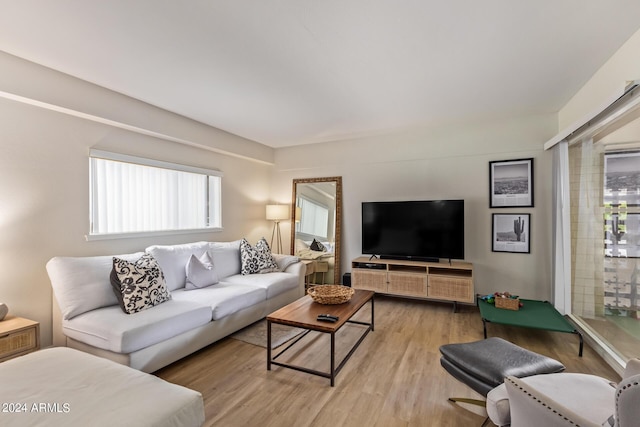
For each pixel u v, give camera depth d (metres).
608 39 2.09
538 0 1.70
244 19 1.86
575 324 3.02
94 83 2.80
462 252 3.88
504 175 3.88
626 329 2.30
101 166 3.10
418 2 1.72
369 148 4.73
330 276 4.94
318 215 5.12
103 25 1.91
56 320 2.49
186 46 2.16
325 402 1.96
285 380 2.22
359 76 2.65
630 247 2.26
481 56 2.32
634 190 2.20
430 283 3.87
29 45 2.15
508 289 3.86
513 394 1.16
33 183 2.59
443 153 4.22
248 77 2.66
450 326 3.30
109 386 1.30
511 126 3.84
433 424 1.75
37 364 1.48
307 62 2.40
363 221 4.47
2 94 2.32
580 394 1.38
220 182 4.54
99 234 3.04
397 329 3.22
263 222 5.46
